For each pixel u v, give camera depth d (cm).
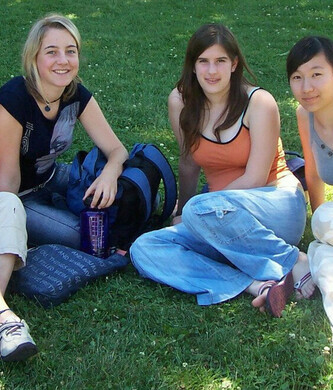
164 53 888
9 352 290
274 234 362
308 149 384
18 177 388
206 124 390
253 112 376
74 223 399
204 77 371
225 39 367
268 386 281
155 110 663
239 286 354
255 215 361
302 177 426
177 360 301
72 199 412
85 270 361
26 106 377
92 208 391
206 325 327
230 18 1078
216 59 368
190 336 321
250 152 382
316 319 327
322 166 373
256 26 1031
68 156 555
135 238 414
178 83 392
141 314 337
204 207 351
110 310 343
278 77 779
